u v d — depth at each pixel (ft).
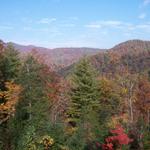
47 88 114.52
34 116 69.36
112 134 88.79
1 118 70.69
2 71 84.07
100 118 130.82
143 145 99.09
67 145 63.87
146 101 135.74
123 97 145.69
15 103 71.77
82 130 82.64
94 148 85.25
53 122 66.23
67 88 139.03
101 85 151.64
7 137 60.59
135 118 121.08
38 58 112.78
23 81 82.07
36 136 56.90
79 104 129.70
